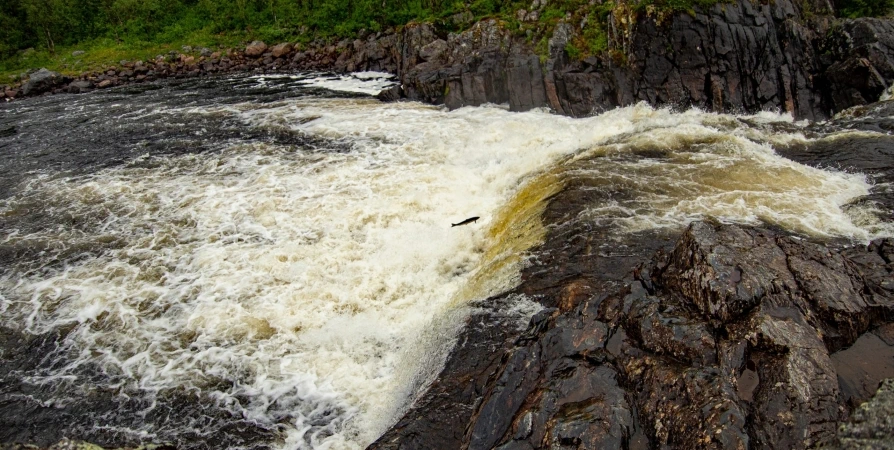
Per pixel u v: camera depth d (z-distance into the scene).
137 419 10.95
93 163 22.56
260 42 47.72
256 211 17.73
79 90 40.25
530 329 10.45
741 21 26.38
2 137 26.75
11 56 47.69
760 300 8.85
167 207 18.36
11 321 13.52
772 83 26.27
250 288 14.29
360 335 12.80
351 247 15.77
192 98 33.81
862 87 25.36
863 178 16.22
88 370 12.12
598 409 7.83
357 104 29.84
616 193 15.45
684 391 7.85
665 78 26.39
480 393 9.80
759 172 16.53
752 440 7.12
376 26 42.94
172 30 51.91
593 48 27.80
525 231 14.67
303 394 11.37
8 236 17.08
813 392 7.51
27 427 10.86
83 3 52.59
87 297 14.20
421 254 15.38
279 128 25.53
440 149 22.02
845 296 9.00
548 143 21.53
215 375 11.84
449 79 29.03
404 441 9.21
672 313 9.17
